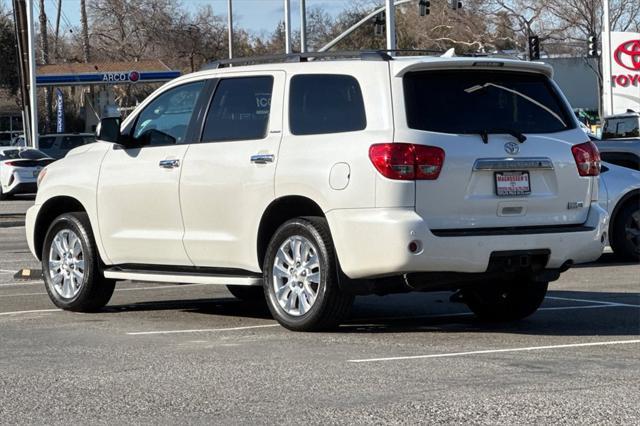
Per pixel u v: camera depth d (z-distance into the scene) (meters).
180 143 11.52
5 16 77.38
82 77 58.81
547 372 8.38
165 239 11.52
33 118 42.25
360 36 86.38
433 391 7.76
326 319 10.25
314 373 8.46
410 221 9.55
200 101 11.47
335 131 10.20
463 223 9.84
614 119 31.36
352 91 10.21
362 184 9.77
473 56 10.44
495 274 10.06
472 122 10.05
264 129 10.77
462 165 9.80
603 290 13.78
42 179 12.95
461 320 11.52
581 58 77.81
